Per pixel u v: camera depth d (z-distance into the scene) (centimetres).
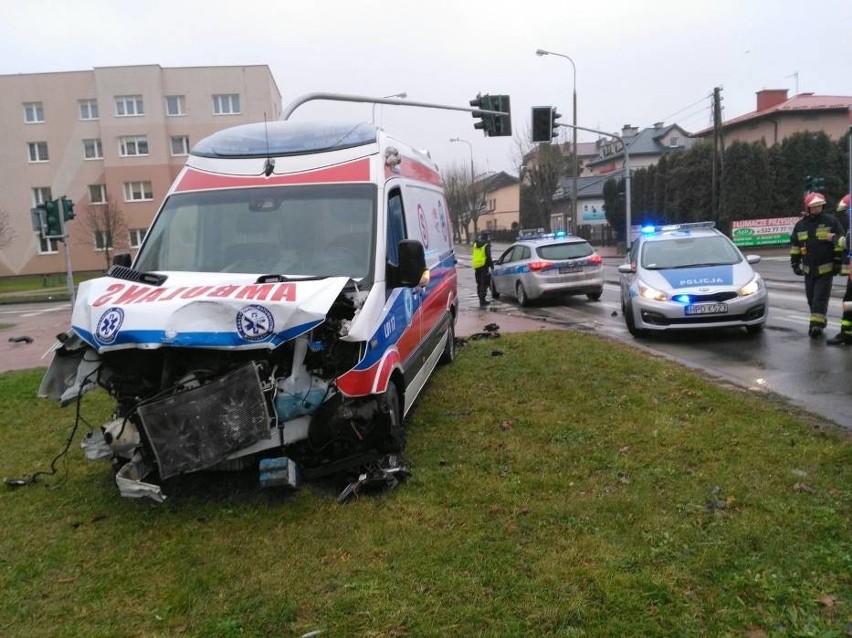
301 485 466
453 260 961
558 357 870
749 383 741
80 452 587
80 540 414
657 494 434
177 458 412
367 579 349
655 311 1019
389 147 578
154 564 380
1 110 4809
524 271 1631
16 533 428
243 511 436
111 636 316
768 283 1836
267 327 390
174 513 442
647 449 516
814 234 951
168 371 425
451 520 413
